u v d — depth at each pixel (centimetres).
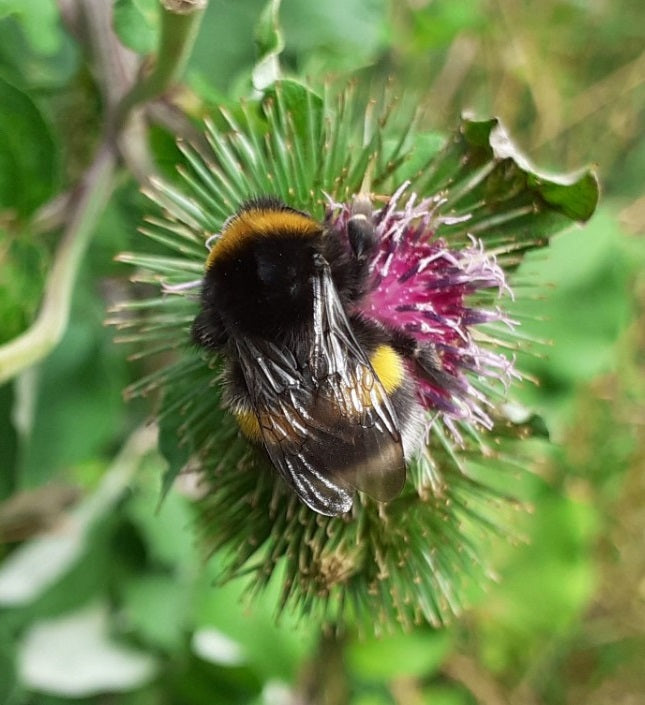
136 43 8
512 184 8
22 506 11
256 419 7
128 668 12
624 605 16
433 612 8
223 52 10
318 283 7
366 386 6
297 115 8
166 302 8
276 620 8
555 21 16
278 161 8
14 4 8
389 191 8
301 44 10
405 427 7
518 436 8
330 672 13
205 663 12
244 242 7
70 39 9
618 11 16
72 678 11
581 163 17
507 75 16
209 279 7
